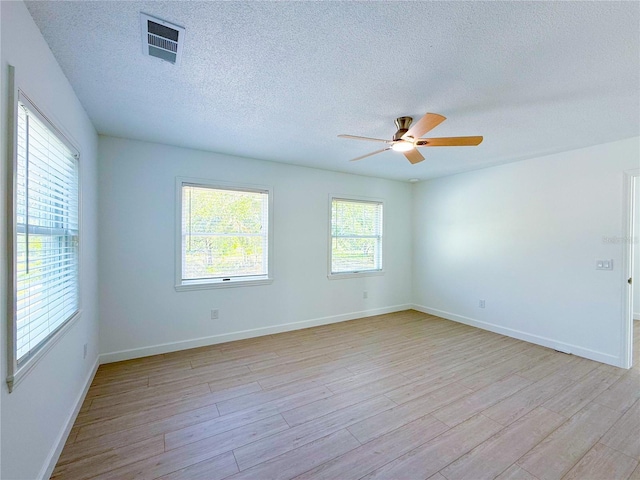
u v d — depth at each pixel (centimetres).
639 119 252
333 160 394
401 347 357
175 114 250
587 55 166
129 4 132
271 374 284
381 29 146
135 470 165
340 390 255
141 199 323
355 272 484
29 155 145
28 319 142
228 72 186
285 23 143
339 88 205
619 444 188
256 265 396
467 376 282
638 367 302
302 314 432
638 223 479
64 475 161
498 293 412
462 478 162
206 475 163
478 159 380
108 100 224
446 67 179
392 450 183
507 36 150
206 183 357
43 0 130
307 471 166
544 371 292
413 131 216
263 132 291
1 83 116
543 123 261
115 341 311
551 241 357
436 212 505
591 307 323
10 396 122
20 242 137
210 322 362
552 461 174
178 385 261
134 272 320
